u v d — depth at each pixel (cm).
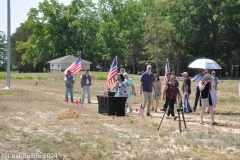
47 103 2058
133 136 1130
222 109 1941
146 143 1028
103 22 8688
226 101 2383
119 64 9050
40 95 2597
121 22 8544
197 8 6244
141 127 1288
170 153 920
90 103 2164
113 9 8638
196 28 6575
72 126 1289
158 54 6712
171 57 6994
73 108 1831
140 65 8275
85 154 894
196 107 1894
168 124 1377
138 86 3762
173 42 6856
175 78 1553
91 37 9281
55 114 1561
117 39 8450
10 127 1226
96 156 873
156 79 1800
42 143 998
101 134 1145
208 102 1382
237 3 6250
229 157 895
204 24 6562
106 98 1608
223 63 6894
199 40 6600
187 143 1038
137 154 907
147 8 7925
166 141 1067
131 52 8225
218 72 6831
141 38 8150
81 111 1716
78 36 8944
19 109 1725
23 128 1225
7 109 1708
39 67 10212
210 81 1380
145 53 7100
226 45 6725
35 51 8994
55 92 2978
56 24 8988
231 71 7681
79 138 1069
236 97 2634
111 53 8375
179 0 6588
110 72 1902
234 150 977
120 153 919
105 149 951
